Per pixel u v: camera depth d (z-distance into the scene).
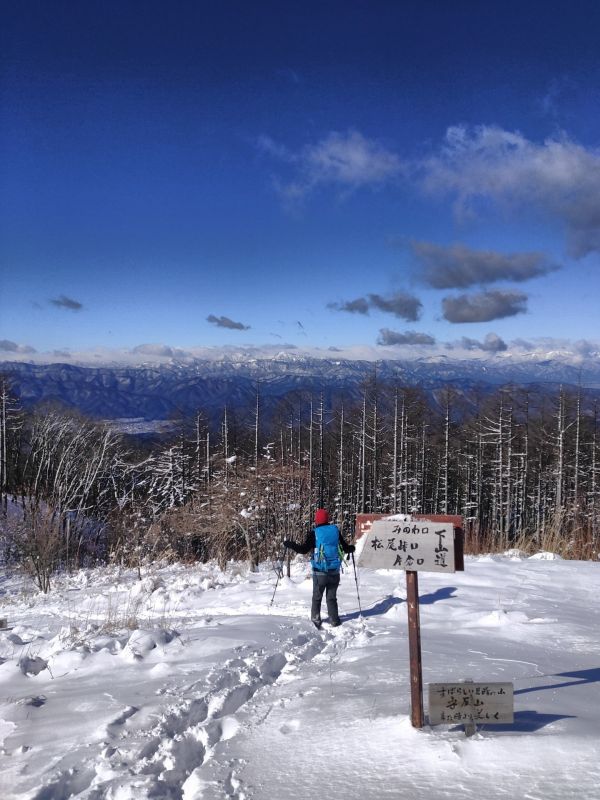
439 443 48.66
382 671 5.80
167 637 7.33
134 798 3.67
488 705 4.03
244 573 13.60
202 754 4.48
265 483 15.55
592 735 3.93
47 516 20.50
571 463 44.56
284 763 4.02
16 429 44.81
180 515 18.86
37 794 3.67
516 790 3.38
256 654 6.59
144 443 54.78
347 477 49.28
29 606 12.91
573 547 14.25
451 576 10.71
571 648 6.46
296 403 51.84
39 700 5.54
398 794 3.47
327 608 8.41
